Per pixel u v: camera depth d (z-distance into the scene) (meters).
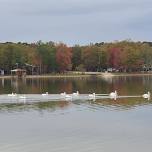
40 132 57.00
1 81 198.25
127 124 62.56
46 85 160.88
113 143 50.62
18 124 63.12
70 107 82.88
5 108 81.81
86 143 50.62
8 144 50.25
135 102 91.69
